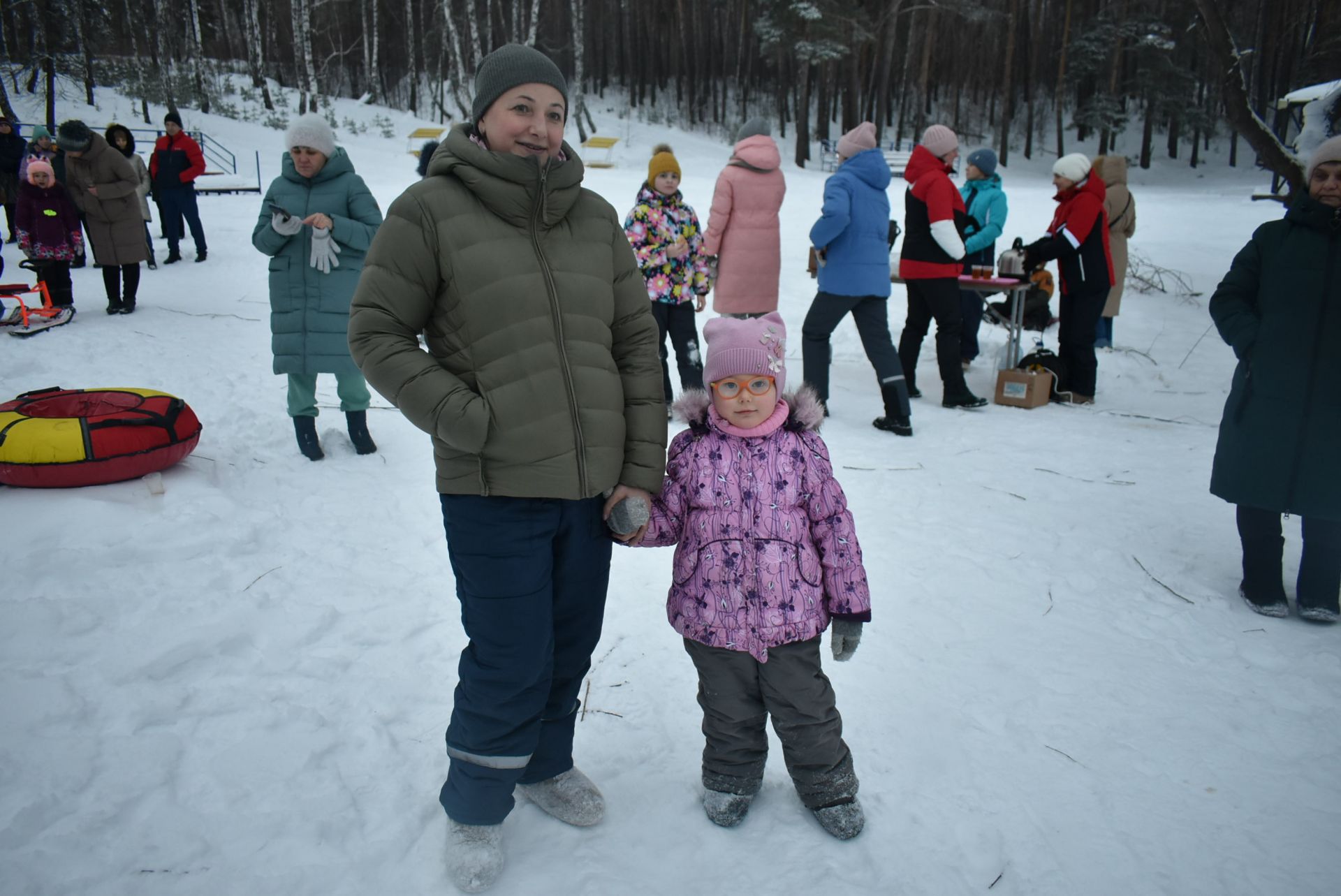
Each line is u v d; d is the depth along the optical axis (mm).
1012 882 2043
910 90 47531
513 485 1866
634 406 2053
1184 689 2889
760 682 2148
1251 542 3424
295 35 34312
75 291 9352
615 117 41594
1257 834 2219
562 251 1943
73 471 3672
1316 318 3178
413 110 40438
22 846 1967
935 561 3867
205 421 5262
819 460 2145
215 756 2342
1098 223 6441
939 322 6375
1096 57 42125
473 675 1953
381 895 1932
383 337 1817
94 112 27312
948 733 2629
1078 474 5031
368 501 4281
